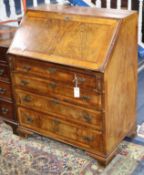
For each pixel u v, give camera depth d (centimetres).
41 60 238
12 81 267
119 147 269
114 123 242
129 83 249
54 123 259
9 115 287
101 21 224
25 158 263
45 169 251
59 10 249
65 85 237
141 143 274
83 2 378
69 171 248
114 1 432
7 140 285
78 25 232
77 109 239
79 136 249
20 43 252
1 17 345
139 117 310
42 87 251
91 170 247
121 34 221
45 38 243
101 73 213
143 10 435
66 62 227
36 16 252
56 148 273
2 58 264
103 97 222
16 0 368
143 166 248
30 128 277
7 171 249
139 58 427
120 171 244
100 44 219
